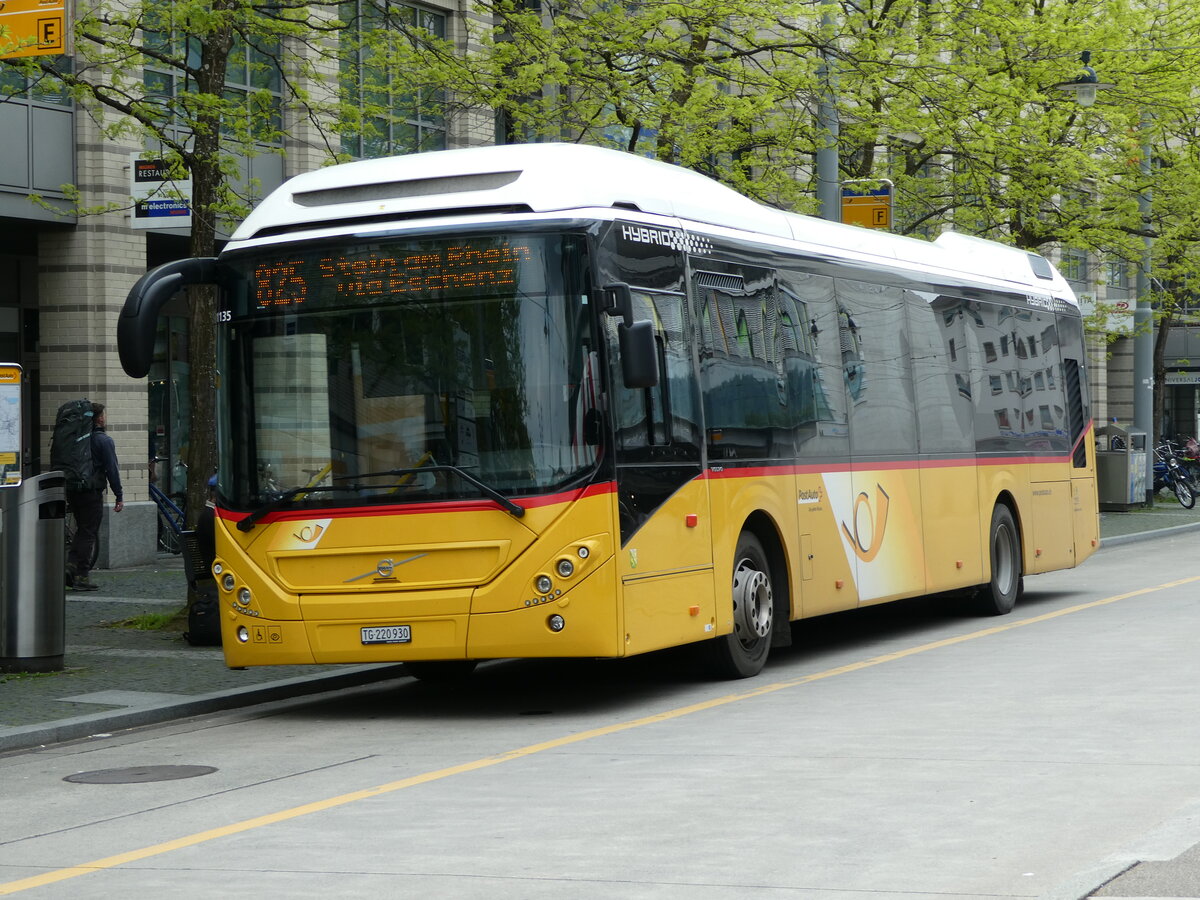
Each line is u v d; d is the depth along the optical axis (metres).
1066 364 18.98
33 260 23.23
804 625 16.61
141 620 15.60
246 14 14.70
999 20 23.52
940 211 25.41
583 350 10.33
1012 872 5.95
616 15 18.48
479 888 5.98
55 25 12.88
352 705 11.76
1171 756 8.16
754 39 20.44
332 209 10.83
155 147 22.06
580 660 14.08
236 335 10.92
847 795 7.48
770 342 12.65
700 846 6.54
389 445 10.55
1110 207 26.84
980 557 16.14
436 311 10.53
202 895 6.05
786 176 22.27
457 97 21.72
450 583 10.37
